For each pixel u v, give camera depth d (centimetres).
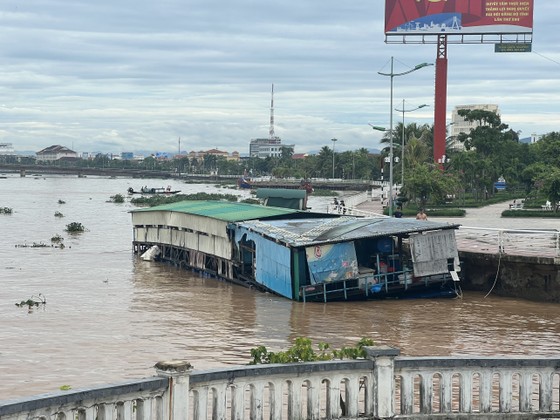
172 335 3703
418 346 3512
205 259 5847
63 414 1277
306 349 1925
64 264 6234
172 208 6550
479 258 4881
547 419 1631
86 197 18162
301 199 7356
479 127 14350
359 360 1582
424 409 1609
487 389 1634
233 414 1482
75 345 3462
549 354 3353
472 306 4497
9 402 1216
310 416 1548
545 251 4912
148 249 6756
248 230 5144
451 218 8562
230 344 3531
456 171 11275
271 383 1516
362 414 1587
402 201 8150
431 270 4594
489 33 11494
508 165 13462
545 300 4656
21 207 13700
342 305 4512
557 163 11650
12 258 6506
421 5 11538
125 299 4694
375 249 4778
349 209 6744
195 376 1420
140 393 1361
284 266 4681
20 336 3625
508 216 8769
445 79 11769
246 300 4694
